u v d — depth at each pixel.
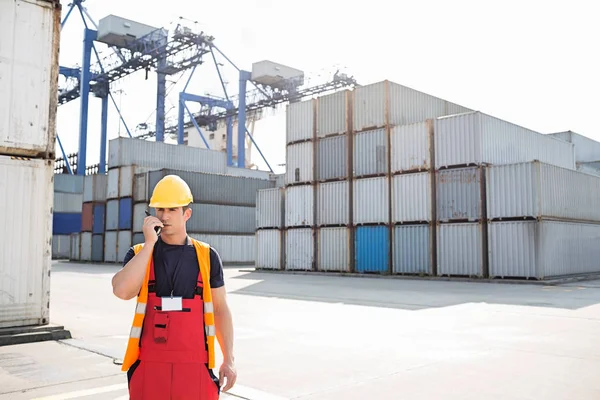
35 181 9.17
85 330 9.87
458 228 24.33
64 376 6.38
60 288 19.70
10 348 8.06
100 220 49.75
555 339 8.89
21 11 9.26
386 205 27.14
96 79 68.12
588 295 16.52
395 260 26.59
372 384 6.07
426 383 6.10
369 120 28.33
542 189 22.17
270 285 21.33
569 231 24.38
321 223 29.94
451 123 25.05
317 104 30.92
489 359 7.36
